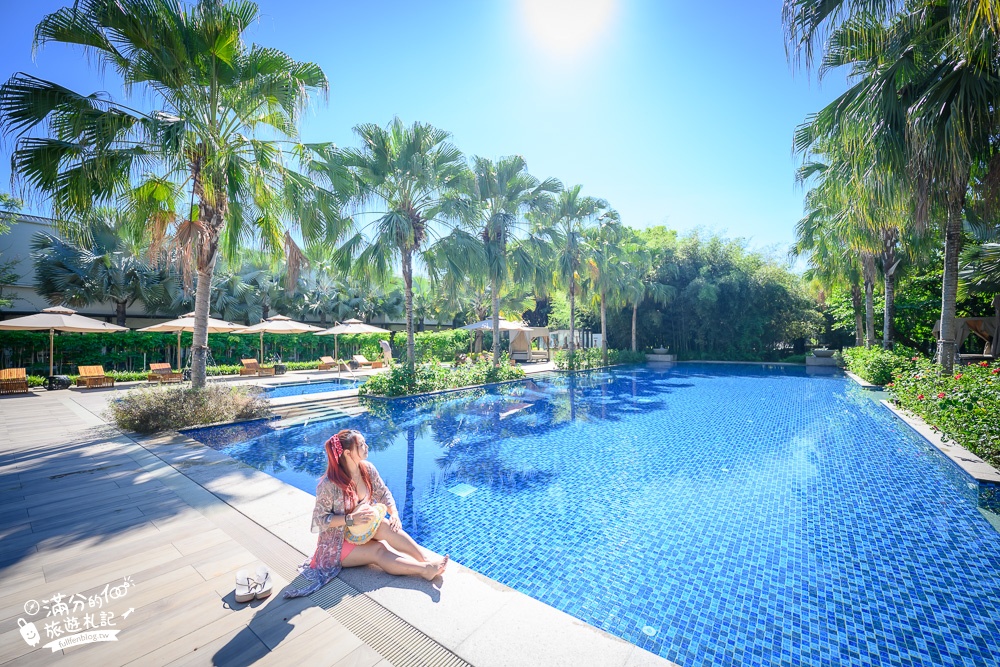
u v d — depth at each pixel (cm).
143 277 1733
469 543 378
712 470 575
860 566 330
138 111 680
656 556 352
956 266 755
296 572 260
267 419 827
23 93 583
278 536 311
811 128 899
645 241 2730
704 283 2469
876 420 880
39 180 615
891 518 416
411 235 1103
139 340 1556
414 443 715
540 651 193
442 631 206
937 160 614
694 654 240
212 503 377
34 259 1642
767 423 863
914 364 1031
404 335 2317
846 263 1585
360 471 275
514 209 1442
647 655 191
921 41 636
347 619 214
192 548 292
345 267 1132
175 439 624
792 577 316
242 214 839
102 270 1642
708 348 2666
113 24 604
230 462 504
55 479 443
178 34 654
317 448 672
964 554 344
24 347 1374
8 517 345
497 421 890
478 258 1230
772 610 279
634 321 2519
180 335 1497
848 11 607
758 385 1492
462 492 499
